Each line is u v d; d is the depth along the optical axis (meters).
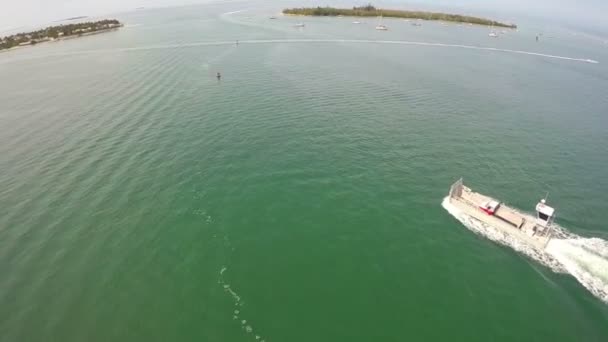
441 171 49.75
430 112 69.94
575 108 75.81
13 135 56.53
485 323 29.27
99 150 52.59
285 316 29.64
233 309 30.12
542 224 37.03
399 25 190.88
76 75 90.56
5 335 27.56
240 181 46.69
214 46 126.00
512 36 172.50
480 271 34.22
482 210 40.31
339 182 46.81
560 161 53.44
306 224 39.78
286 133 59.12
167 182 45.91
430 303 30.98
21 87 81.31
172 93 76.50
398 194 44.81
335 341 27.70
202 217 40.44
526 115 70.62
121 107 68.44
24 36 144.25
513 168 51.12
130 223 39.03
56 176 46.09
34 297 30.58
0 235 36.53
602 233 39.03
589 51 145.12
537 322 29.38
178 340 27.52
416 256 35.84
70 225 38.28
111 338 27.55
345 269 34.31
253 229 38.97
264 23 185.38
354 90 81.31
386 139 58.06
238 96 75.44
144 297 30.94
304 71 96.19
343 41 142.88
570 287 32.53
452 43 147.25
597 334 28.50
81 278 32.44
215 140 56.38
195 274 33.34
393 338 27.98
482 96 80.94
